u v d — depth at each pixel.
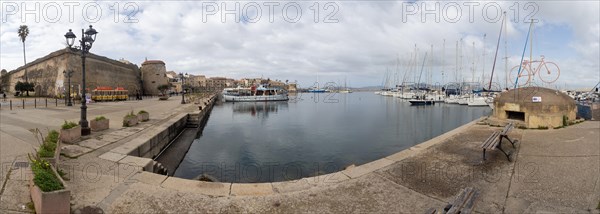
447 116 41.53
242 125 31.91
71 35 11.79
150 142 12.66
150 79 84.19
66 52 48.19
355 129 28.70
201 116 29.73
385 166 7.62
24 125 14.21
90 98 41.91
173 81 124.75
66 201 4.48
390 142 21.73
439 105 61.25
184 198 5.62
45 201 4.27
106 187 6.08
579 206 5.14
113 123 16.88
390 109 54.19
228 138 23.55
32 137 10.84
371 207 5.29
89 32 12.15
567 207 5.13
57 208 4.38
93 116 19.70
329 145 20.47
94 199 5.47
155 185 6.23
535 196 5.65
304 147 19.72
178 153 16.50
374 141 22.14
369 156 17.09
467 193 4.52
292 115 43.69
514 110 15.44
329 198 5.67
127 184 6.26
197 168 14.13
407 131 27.47
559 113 14.03
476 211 5.09
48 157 6.55
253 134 25.61
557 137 11.34
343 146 20.09
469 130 13.37
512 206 5.25
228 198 5.65
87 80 51.91
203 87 143.38
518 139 11.23
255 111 51.12
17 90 50.22
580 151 8.90
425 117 40.31
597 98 32.97
